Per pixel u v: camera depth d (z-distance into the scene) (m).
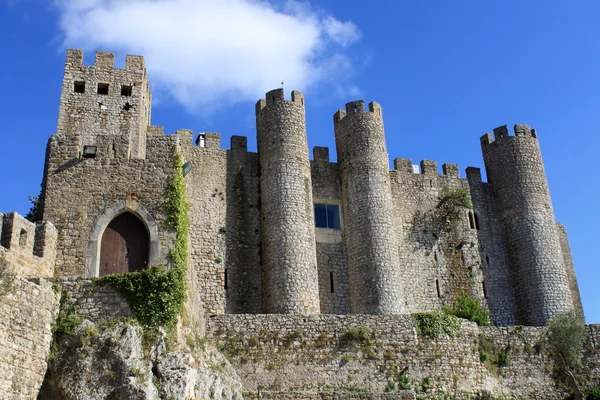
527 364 40.03
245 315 35.12
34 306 25.80
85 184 32.94
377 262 43.09
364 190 45.12
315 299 40.88
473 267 48.75
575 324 41.41
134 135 42.94
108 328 27.02
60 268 31.23
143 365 26.31
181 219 32.81
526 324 47.22
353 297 43.34
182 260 31.52
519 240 49.12
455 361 37.31
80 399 25.22
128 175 33.34
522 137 51.62
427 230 49.00
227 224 43.81
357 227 44.47
